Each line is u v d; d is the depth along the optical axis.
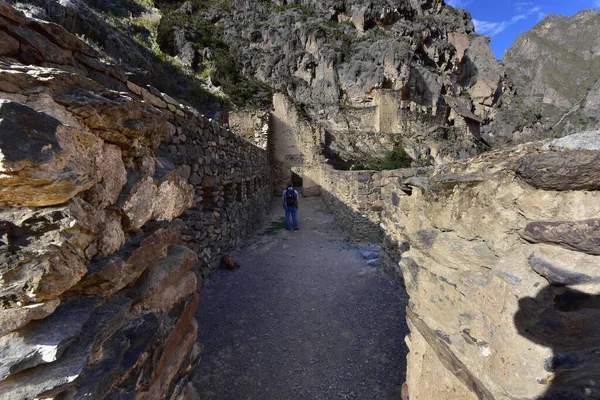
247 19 27.77
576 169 1.01
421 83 27.89
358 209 6.78
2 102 0.69
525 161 1.17
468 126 29.92
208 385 2.59
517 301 1.22
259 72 24.80
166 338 1.41
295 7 30.33
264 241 7.04
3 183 0.71
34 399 0.75
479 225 1.46
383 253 4.88
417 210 2.65
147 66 14.98
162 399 1.40
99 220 1.00
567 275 1.07
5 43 1.07
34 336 0.78
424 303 1.97
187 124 3.79
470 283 1.51
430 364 1.91
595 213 1.03
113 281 1.05
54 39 1.41
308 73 24.88
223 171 5.33
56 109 0.87
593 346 1.08
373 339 3.21
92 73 1.85
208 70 21.67
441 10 42.44
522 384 1.19
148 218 1.37
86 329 0.92
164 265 1.46
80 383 0.86
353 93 24.33
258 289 4.38
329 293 4.27
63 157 0.81
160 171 1.54
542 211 1.15
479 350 1.44
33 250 0.75
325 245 6.68
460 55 39.56
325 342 3.19
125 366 1.05
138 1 24.84
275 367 2.83
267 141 15.27
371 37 29.69
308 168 14.95
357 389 2.58
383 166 18.03
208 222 4.54
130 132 1.17
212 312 3.72
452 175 1.72
